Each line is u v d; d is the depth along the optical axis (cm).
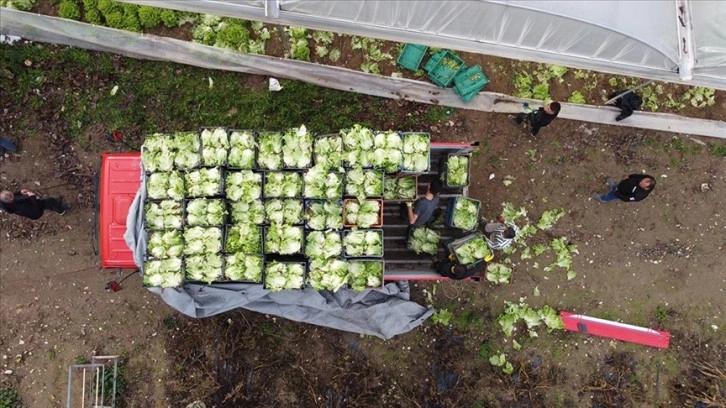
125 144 886
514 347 901
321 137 764
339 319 853
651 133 923
